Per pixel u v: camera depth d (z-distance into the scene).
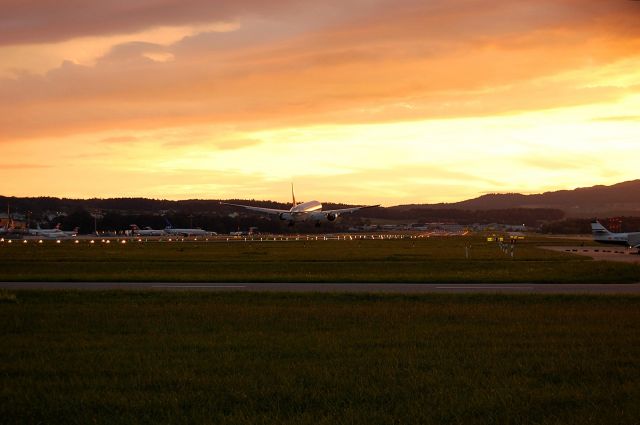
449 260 52.19
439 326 17.50
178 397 10.74
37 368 12.68
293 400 10.54
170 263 48.41
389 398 10.67
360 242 108.75
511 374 12.14
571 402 10.38
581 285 30.58
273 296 24.45
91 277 34.66
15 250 76.38
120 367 12.77
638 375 11.96
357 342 15.16
